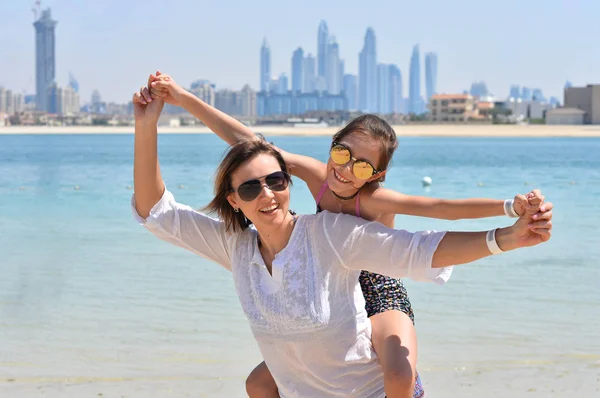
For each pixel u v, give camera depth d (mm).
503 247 2922
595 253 9734
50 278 8391
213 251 3439
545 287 7883
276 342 3193
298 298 3113
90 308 7133
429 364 5621
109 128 195250
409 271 3088
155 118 3469
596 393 5047
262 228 3201
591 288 7797
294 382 3258
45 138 110625
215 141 87562
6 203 16344
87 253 9836
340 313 3164
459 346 6012
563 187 21062
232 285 8055
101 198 17500
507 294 7598
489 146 67312
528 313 6914
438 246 3033
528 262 9164
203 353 5910
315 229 3178
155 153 3467
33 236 11305
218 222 3441
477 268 8820
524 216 2850
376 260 3125
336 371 3197
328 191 3518
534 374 5406
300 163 3654
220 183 3258
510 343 6090
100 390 5148
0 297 7551
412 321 3553
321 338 3137
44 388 5191
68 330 6457
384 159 3311
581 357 5754
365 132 3242
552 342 6086
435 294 7613
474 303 7254
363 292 3574
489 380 5301
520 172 28656
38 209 15078
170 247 10266
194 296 7582
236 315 6926
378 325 3338
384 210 3314
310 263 3148
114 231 11812
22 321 6707
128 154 48781
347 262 3162
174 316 6879
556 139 97750
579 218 13398
